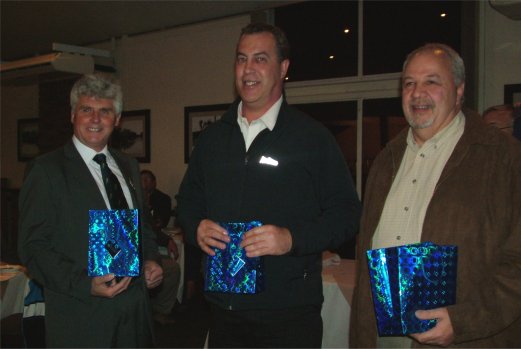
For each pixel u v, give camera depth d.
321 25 4.64
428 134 1.43
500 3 3.08
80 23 5.23
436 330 1.19
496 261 1.26
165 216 4.68
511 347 1.34
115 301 1.65
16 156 7.43
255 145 1.56
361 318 1.51
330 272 2.64
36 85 7.05
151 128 5.80
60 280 1.53
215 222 1.49
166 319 3.89
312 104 4.79
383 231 1.47
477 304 1.22
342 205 1.53
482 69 3.66
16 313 2.53
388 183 1.53
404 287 1.17
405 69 1.44
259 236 1.35
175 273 3.86
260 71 1.51
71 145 1.72
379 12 4.32
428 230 1.33
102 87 1.70
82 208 1.62
